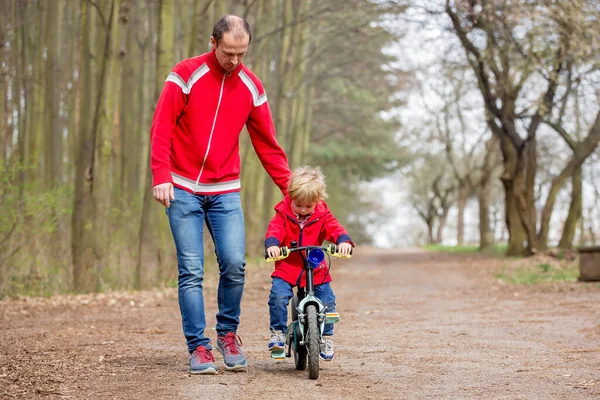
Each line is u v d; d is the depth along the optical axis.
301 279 6.41
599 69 24.42
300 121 33.44
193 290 6.26
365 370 6.51
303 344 6.20
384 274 23.59
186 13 20.75
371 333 9.20
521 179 29.09
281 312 6.32
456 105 40.03
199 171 6.28
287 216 6.39
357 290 17.03
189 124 6.21
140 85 23.67
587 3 22.78
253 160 28.47
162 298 14.52
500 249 40.44
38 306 12.79
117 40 15.63
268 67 28.66
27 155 21.03
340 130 46.28
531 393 5.49
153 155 6.10
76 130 22.47
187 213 6.26
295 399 5.24
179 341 8.41
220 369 6.47
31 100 20.67
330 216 6.48
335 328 9.76
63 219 17.33
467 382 5.94
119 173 22.05
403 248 63.44
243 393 5.42
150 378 5.99
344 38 32.50
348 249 6.21
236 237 6.35
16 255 14.60
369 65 36.41
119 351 7.55
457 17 25.67
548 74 25.16
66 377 6.01
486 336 8.79
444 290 16.45
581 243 35.62
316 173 6.32
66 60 23.02
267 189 33.00
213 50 6.23
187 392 5.44
